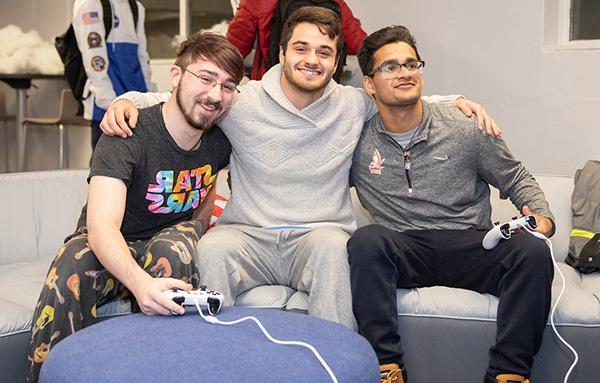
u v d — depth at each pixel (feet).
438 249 7.10
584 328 6.43
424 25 11.80
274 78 7.45
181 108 6.35
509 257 6.46
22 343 6.09
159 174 6.53
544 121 10.85
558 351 6.52
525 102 11.00
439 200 7.44
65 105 16.15
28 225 8.61
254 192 7.44
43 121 16.57
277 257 7.24
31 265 8.05
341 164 7.49
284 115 7.33
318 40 7.14
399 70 7.25
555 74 10.68
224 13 15.35
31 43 17.16
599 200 8.41
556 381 6.56
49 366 4.54
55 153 19.08
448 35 11.58
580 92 10.51
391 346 6.47
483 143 7.36
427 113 7.51
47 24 18.57
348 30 10.77
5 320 6.02
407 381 6.70
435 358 6.64
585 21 10.87
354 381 4.44
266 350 4.56
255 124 7.31
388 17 12.16
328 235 6.74
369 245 6.50
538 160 10.98
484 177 7.56
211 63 6.24
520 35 10.93
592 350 6.43
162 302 5.16
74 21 12.07
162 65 16.46
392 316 6.53
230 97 6.45
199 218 7.34
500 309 6.42
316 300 6.64
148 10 16.94
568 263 8.33
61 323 5.92
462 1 11.39
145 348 4.55
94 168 6.23
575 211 8.59
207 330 4.89
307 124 7.34
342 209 7.55
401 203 7.55
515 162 7.43
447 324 6.59
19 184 8.73
